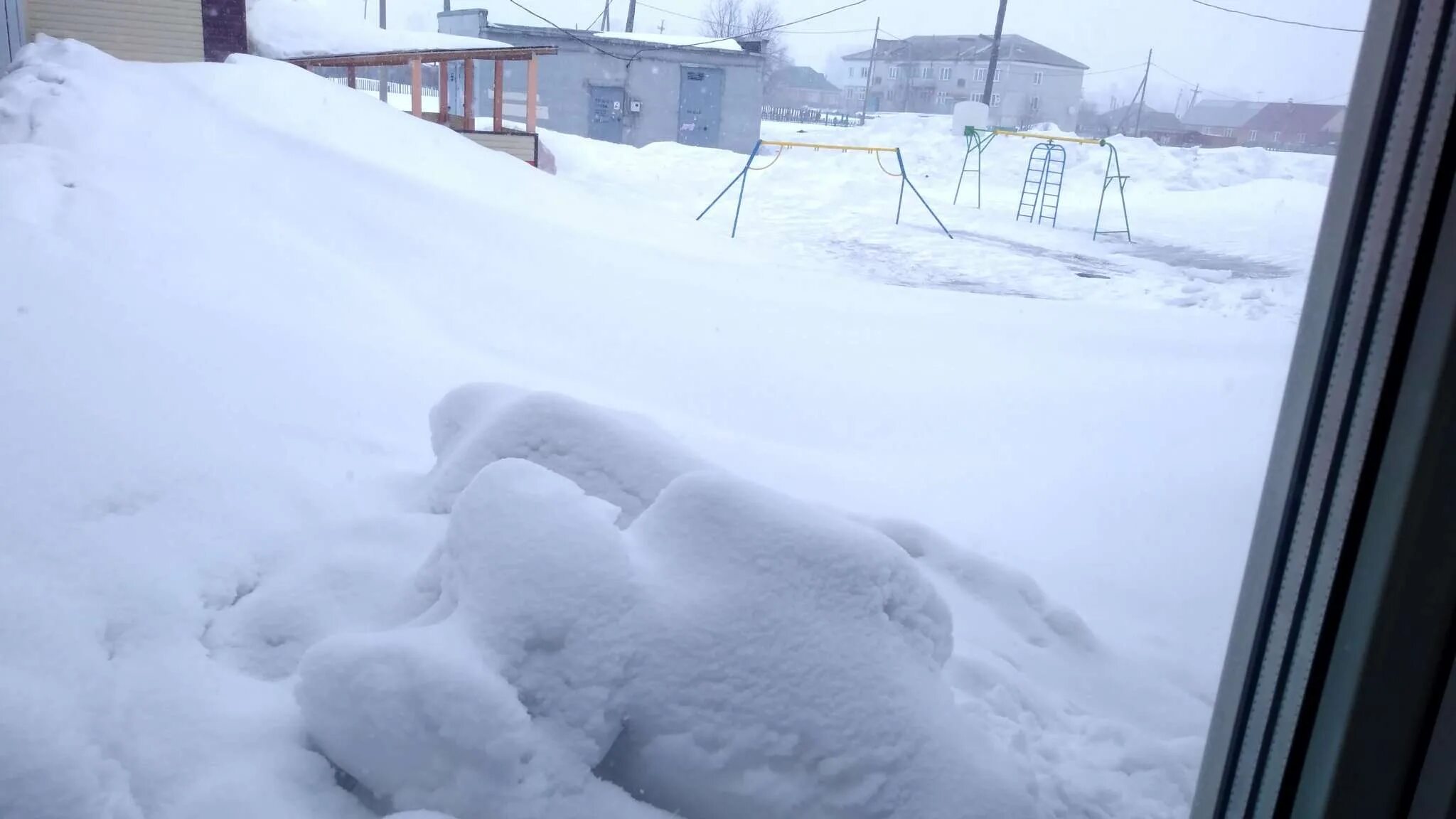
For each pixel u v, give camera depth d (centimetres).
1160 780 202
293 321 509
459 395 283
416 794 146
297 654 196
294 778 154
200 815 144
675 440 248
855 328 735
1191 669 273
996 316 833
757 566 166
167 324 410
